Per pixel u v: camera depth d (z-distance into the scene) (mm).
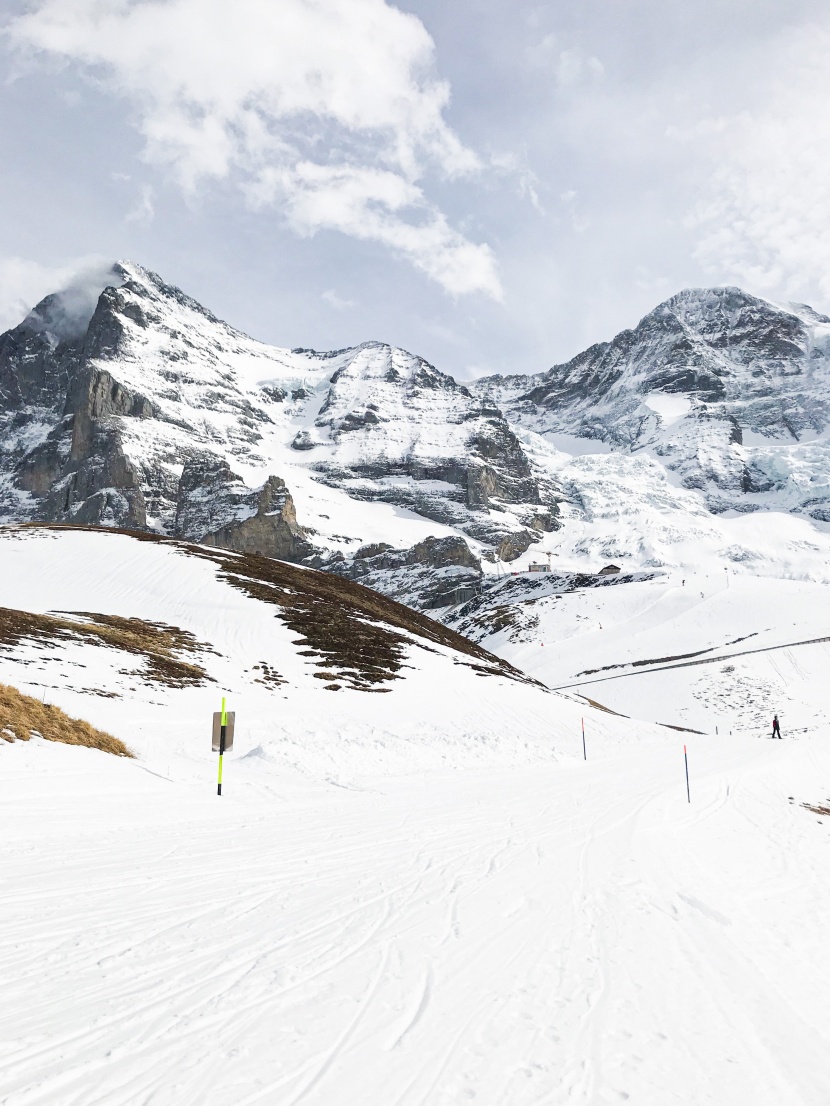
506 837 12281
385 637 54500
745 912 9398
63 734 17094
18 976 5477
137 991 5348
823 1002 6496
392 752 23984
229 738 15398
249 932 6812
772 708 71688
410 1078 4371
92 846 9773
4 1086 3973
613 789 19422
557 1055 4840
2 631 30969
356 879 9023
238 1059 4449
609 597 124562
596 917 8086
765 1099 4531
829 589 113000
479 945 6875
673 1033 5371
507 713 40719
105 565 57781
